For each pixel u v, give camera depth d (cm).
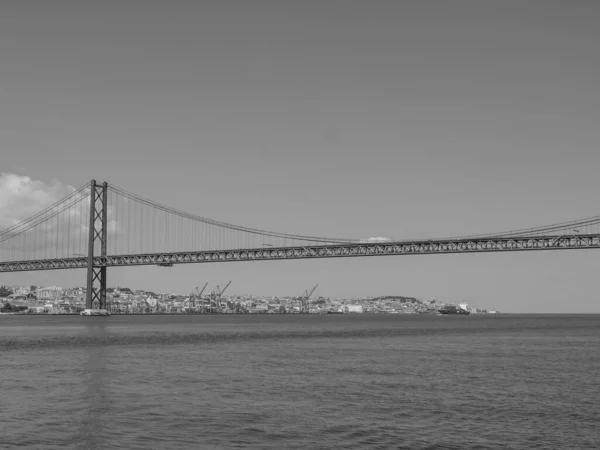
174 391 4603
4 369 5844
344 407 4081
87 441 3181
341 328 18138
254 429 3456
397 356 7669
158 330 14925
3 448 3031
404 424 3628
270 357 7388
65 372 5628
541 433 3472
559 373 5925
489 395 4603
